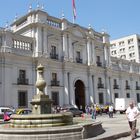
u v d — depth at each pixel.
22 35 35.16
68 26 41.41
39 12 36.72
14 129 11.04
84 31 44.16
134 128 12.31
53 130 10.58
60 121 12.66
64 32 40.25
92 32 46.09
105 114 41.69
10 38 33.12
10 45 33.00
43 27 37.09
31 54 35.69
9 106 31.73
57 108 33.12
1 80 31.78
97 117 33.62
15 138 10.49
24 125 12.37
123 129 15.45
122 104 43.47
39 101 14.53
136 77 59.22
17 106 32.84
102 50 48.44
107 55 49.16
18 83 33.38
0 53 31.70
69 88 39.94
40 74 15.10
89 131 11.99
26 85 34.31
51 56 38.22
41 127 11.92
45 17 37.69
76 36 42.59
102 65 47.94
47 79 36.81
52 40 38.69
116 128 16.31
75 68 41.69
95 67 45.19
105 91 47.59
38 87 14.91
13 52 33.34
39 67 15.08
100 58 47.78
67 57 40.16
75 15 42.84
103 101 46.62
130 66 57.44
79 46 43.19
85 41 44.62
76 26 42.53
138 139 12.31
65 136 10.65
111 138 12.38
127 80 55.97
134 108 12.44
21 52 34.44
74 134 10.94
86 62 44.06
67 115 13.30
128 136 13.84
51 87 37.25
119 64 53.81
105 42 48.62
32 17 36.81
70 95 39.75
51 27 38.31
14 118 13.09
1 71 31.97
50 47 38.41
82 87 43.66
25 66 34.81
